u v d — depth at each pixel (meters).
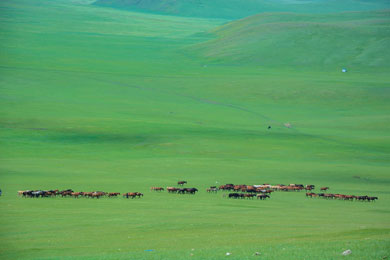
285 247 28.36
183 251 28.09
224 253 27.05
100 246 30.78
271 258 25.48
